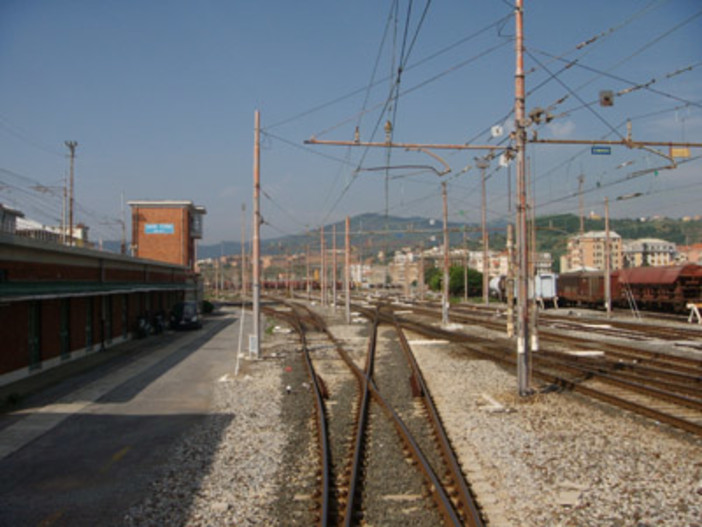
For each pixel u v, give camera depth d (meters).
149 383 18.00
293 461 9.95
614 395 14.36
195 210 66.81
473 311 51.56
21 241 17.72
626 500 7.98
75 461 10.13
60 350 21.98
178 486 8.84
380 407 14.09
